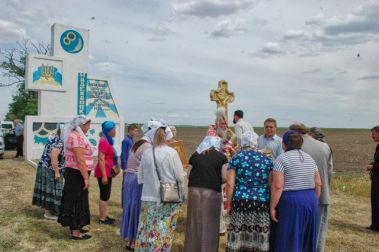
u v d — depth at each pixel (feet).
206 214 15.90
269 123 21.54
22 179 39.88
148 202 16.51
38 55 55.57
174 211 16.67
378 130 24.94
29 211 26.48
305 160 15.21
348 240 22.77
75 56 59.21
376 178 24.89
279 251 14.85
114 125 22.91
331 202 33.60
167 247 16.43
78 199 20.22
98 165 22.95
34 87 55.42
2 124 83.56
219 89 28.55
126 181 19.13
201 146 16.76
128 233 18.98
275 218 15.01
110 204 29.22
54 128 56.39
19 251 18.92
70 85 58.85
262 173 15.37
